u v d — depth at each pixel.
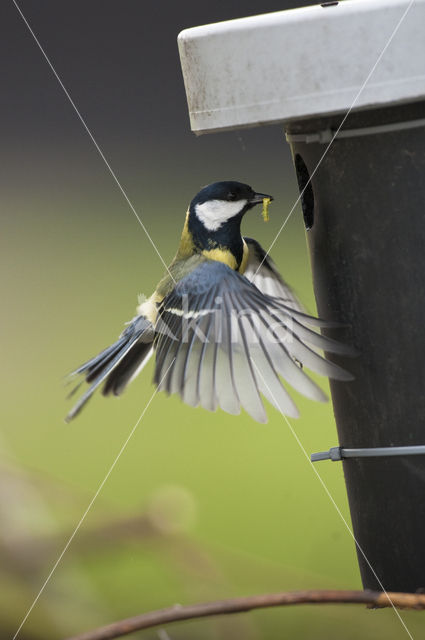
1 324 13.46
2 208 18.02
